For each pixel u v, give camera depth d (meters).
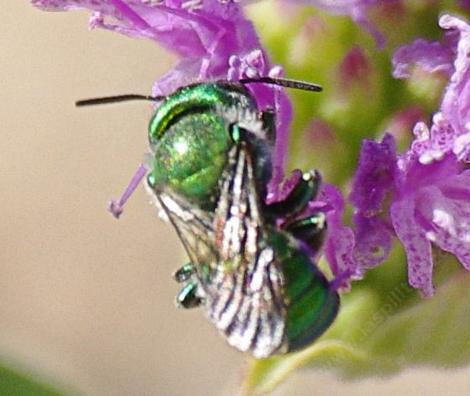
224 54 0.08
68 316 0.15
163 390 0.14
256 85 0.08
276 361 0.08
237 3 0.08
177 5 0.08
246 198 0.08
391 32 0.08
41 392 0.09
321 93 0.09
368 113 0.09
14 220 0.15
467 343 0.08
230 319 0.08
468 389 0.12
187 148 0.08
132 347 0.14
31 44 0.16
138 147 0.15
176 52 0.08
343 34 0.09
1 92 0.16
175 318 0.14
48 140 0.16
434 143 0.08
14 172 0.15
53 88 0.16
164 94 0.08
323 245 0.08
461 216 0.08
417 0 0.08
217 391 0.14
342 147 0.09
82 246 0.15
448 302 0.08
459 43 0.08
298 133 0.09
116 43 0.16
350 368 0.08
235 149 0.08
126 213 0.15
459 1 0.08
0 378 0.09
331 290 0.08
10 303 0.15
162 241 0.15
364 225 0.08
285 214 0.08
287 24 0.09
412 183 0.08
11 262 0.15
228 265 0.08
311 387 0.11
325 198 0.08
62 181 0.15
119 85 0.16
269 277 0.08
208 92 0.08
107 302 0.15
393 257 0.08
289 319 0.08
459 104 0.08
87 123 0.16
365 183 0.08
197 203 0.08
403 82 0.08
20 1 0.16
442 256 0.08
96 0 0.08
